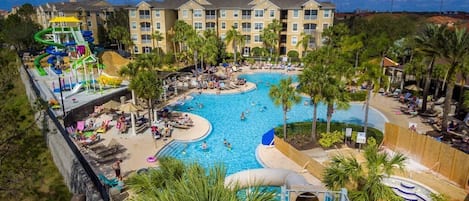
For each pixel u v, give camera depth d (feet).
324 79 97.45
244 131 119.34
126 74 140.46
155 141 103.50
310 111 143.64
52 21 201.36
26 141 65.00
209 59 210.79
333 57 186.60
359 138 93.35
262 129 121.70
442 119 114.62
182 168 44.68
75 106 128.06
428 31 117.08
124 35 280.92
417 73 143.74
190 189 31.81
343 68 118.11
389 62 175.11
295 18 266.57
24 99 136.05
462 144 96.17
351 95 153.38
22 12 379.55
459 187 73.00
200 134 112.98
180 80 189.26
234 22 274.77
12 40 259.80
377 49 187.62
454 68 103.60
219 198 30.76
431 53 112.57
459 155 73.46
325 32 246.47
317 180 78.07
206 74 213.46
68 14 324.60
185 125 118.62
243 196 33.37
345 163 53.67
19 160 62.03
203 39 216.33
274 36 250.78
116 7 360.89
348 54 204.23
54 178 81.00
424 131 111.14
